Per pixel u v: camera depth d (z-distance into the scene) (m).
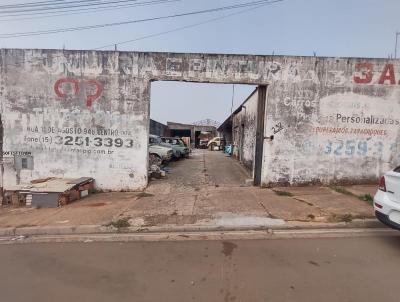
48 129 9.96
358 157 9.96
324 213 7.06
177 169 15.17
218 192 9.43
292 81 9.79
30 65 9.82
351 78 9.80
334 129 9.90
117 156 9.99
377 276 4.23
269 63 9.73
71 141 9.98
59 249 5.53
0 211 8.07
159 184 10.70
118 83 9.83
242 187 10.16
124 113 9.90
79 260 4.98
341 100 9.84
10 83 9.85
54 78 9.85
